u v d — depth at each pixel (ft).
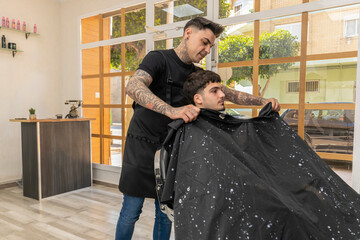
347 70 6.91
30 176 10.12
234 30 8.50
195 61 4.41
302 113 7.58
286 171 3.03
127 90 3.81
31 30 12.50
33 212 8.68
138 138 4.74
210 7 8.86
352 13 6.76
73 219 8.11
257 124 3.47
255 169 2.90
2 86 11.60
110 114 11.80
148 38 10.43
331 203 2.82
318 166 3.19
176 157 3.09
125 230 4.95
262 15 7.95
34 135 9.87
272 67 7.96
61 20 13.53
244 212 2.53
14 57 11.95
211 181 2.72
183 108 3.19
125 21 11.17
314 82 7.37
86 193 10.74
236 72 8.56
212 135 3.12
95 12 12.07
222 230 2.46
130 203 4.89
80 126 11.29
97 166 12.17
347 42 6.88
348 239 2.55
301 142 3.43
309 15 7.31
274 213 2.48
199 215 2.60
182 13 9.59
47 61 13.14
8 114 11.82
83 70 12.76
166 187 3.04
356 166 6.82
